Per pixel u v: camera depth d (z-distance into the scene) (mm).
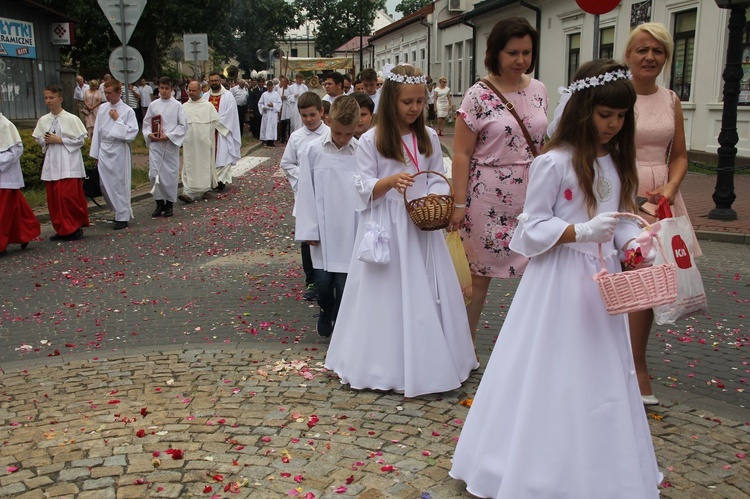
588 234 3062
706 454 3939
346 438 4145
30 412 4570
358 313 4848
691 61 18016
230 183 16344
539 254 3229
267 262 9039
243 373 5195
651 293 2904
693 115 17969
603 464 3068
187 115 14172
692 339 5957
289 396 4770
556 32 25047
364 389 4852
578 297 3156
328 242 5539
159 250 9867
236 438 4145
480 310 5336
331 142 5445
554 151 3252
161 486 3627
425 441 4109
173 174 12594
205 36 19484
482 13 30531
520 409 3184
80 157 10602
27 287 8031
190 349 5742
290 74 58156
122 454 3965
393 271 4770
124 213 11562
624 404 3094
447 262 4914
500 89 4988
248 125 35688
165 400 4727
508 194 5016
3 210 9562
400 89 4680
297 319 6664
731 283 7703
